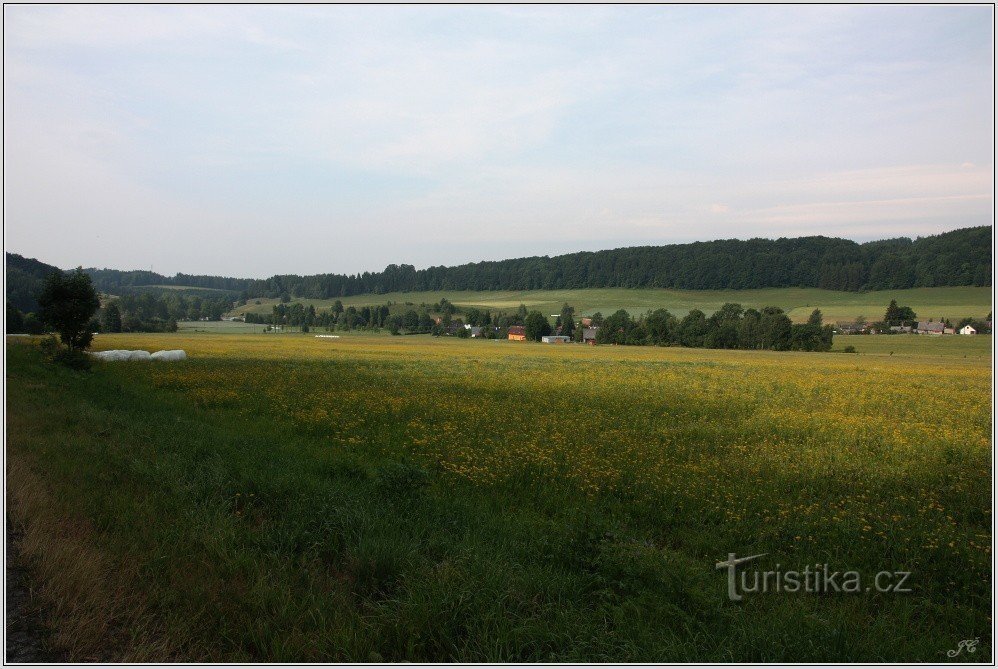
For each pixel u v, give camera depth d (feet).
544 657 16.38
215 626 16.58
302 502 26.81
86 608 16.14
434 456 39.52
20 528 20.80
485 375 102.63
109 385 73.56
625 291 620.08
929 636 19.20
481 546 23.54
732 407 66.59
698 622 18.85
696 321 333.42
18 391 57.31
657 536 27.66
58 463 29.99
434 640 16.76
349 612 17.79
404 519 26.30
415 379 92.63
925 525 28.76
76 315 104.53
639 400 71.15
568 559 23.20
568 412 60.34
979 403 73.92
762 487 34.91
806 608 20.02
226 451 37.73
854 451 45.37
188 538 21.75
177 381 80.02
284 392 70.64
